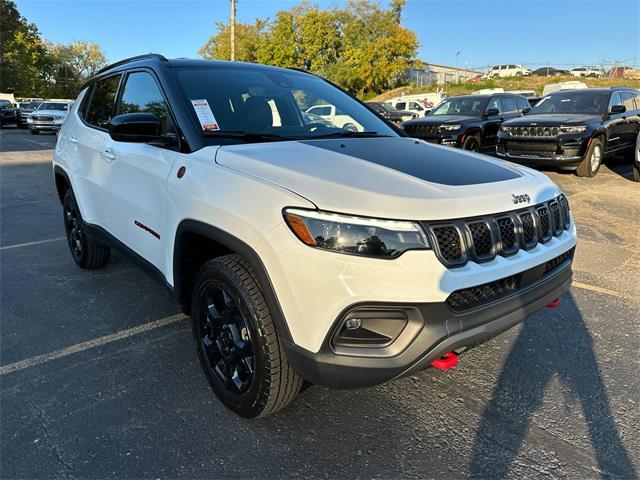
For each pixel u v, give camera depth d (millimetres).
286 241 1935
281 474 2084
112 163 3338
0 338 3240
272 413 2355
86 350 3096
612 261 4922
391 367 1912
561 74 47719
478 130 11195
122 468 2107
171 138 2730
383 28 44625
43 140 20203
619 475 2088
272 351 2111
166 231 2682
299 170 2150
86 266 4434
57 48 73938
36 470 2092
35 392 2646
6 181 9703
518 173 2607
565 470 2115
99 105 3885
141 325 3439
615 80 42344
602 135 9641
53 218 6633
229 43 52500
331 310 1874
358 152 2525
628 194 8148
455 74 52281
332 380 1947
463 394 2658
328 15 45938
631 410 2529
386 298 1853
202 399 2592
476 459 2180
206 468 2113
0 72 51656
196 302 2520
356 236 1863
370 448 2244
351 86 47281
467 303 2051
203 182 2365
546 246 2404
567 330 3416
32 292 4008
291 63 47125
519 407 2553
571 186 8844
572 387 2732
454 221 1988
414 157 2549
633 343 3236
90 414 2461
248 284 2143
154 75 3070
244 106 2973
